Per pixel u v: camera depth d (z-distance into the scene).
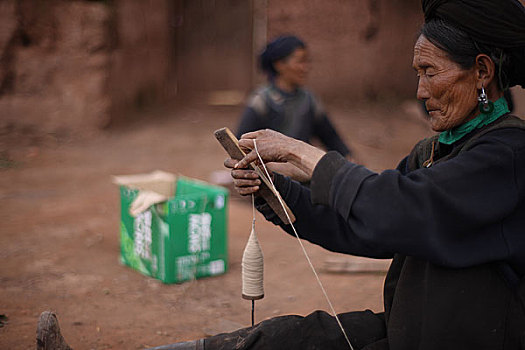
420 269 1.55
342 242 1.79
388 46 13.21
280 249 4.69
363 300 3.70
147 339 3.15
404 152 9.15
